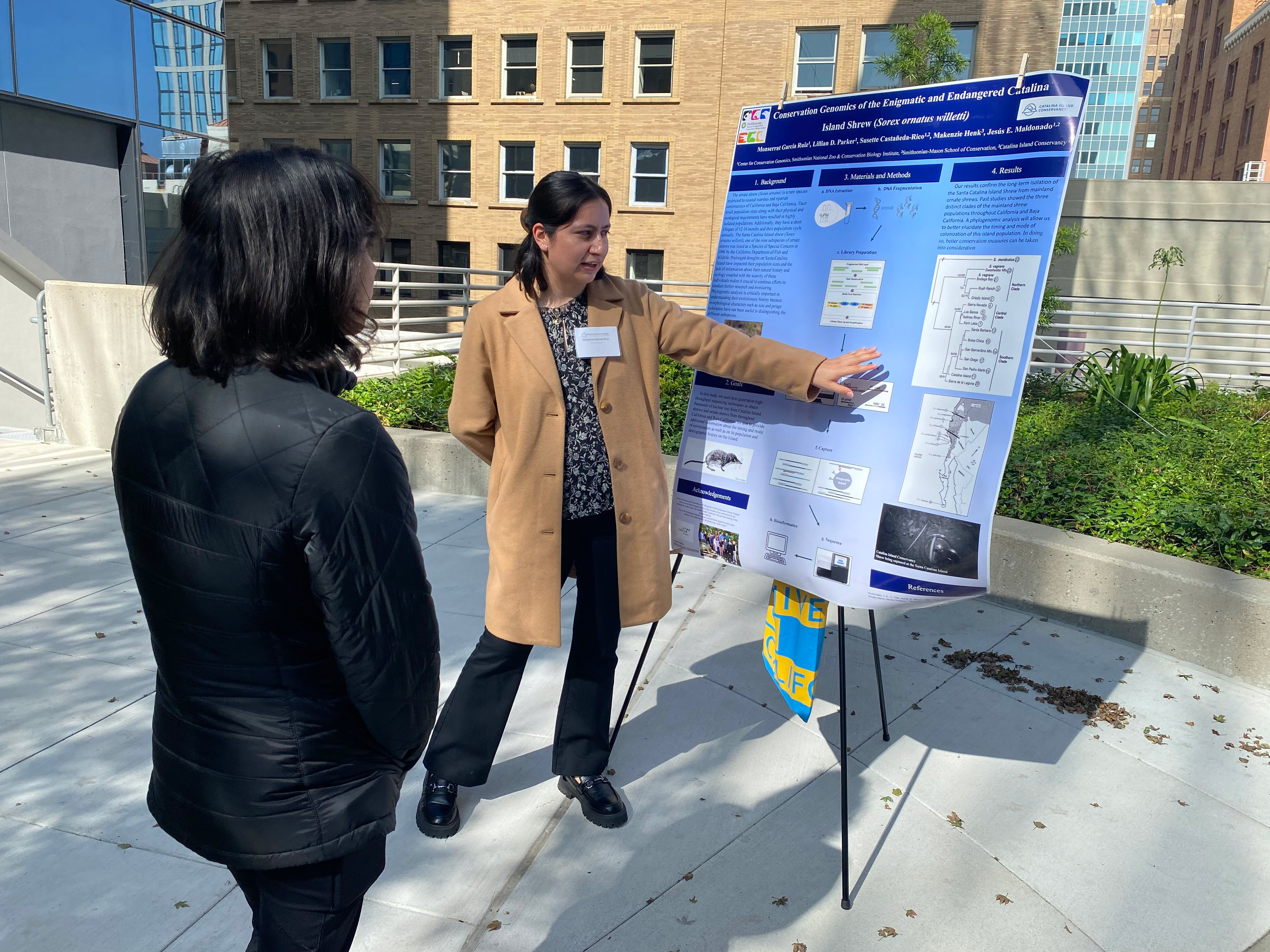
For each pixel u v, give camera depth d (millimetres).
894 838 2314
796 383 2146
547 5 22094
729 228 2545
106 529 4766
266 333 957
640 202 22750
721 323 2438
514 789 2510
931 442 2074
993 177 2008
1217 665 3396
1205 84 44250
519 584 2162
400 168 24266
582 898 2061
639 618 2242
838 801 2480
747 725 2893
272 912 1112
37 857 2133
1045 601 3914
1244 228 15586
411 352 9594
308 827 1049
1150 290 16156
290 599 979
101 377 6531
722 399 2516
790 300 2375
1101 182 16016
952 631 3750
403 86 23844
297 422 954
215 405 962
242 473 943
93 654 3262
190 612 993
